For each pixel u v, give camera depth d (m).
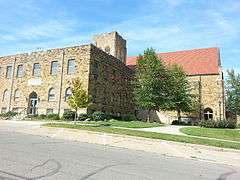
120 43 50.28
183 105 38.75
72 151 10.91
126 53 53.00
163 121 46.28
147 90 35.66
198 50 52.88
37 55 37.97
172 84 37.53
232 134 22.03
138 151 12.67
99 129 18.27
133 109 48.34
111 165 8.59
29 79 37.84
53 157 9.23
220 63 49.97
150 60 36.50
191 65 49.47
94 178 6.81
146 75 36.19
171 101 36.78
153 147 13.85
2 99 39.75
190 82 44.28
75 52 35.12
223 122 30.45
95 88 35.06
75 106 25.25
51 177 6.65
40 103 36.09
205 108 45.28
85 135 16.84
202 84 46.28
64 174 7.01
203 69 47.50
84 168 7.86
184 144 14.37
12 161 8.16
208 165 10.21
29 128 19.95
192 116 44.88
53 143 13.02
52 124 21.30
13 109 38.28
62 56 35.84
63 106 34.16
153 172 8.09
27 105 37.06
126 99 45.59
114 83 41.12
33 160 8.50
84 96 25.59
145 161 9.95
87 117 30.88
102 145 13.91
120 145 14.14
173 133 19.80
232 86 44.78
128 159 10.07
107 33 48.78
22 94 38.00
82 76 33.91
